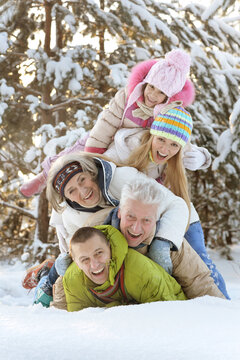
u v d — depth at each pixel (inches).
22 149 313.1
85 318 55.0
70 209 95.1
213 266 105.4
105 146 121.2
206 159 128.9
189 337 45.0
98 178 89.6
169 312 56.6
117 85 292.2
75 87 277.9
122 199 78.3
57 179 89.4
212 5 342.3
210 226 365.4
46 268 104.6
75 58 295.0
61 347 42.3
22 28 319.0
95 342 43.3
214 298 67.9
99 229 77.4
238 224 362.9
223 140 317.7
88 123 279.6
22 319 53.5
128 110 118.3
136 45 328.2
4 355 41.1
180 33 328.5
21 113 314.0
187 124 104.3
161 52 332.5
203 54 329.4
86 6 301.0
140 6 311.7
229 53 367.2
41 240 297.7
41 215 299.3
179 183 107.0
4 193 327.3
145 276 75.0
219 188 361.7
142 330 47.7
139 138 114.0
